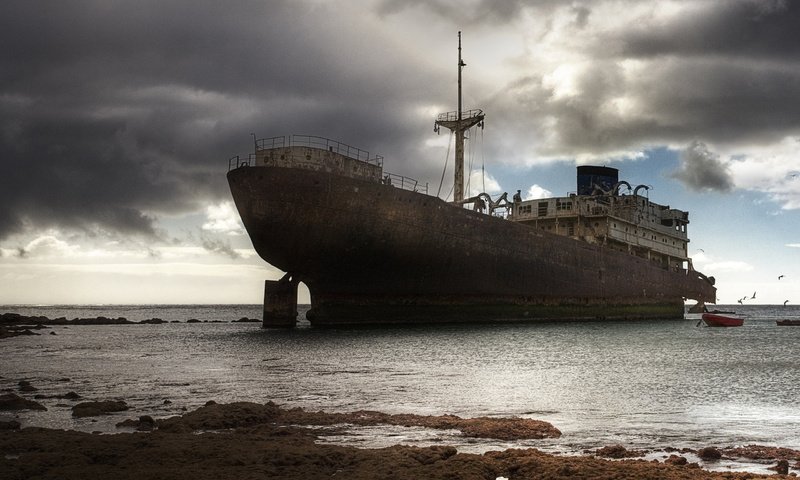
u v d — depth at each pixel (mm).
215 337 35500
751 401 14328
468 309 44562
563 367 20953
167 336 37625
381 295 40656
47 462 8008
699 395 15172
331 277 38719
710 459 9156
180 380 17359
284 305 41531
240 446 8945
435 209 40500
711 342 34281
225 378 17797
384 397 14586
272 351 25984
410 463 8047
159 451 8555
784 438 10680
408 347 27578
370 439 10102
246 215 36188
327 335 34375
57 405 13164
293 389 15719
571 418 12273
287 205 35219
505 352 25859
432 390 15672
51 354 25906
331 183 35719
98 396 14453
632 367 21156
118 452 8555
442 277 42312
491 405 13656
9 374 18828
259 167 35094
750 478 7539
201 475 7492
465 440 10117
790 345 32562
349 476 7531
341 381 17203
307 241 36312
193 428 10500
